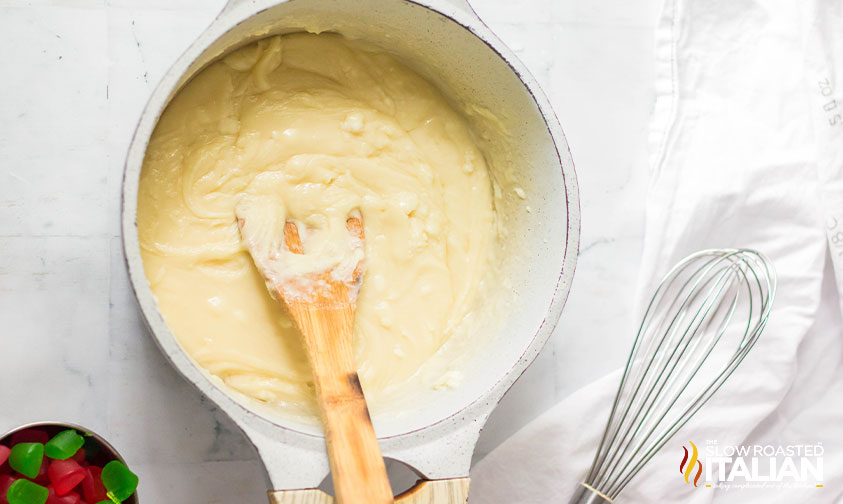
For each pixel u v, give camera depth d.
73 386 0.64
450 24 0.59
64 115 0.64
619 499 0.69
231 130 0.61
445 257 0.64
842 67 0.70
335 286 0.61
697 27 0.71
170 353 0.54
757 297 0.71
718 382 0.70
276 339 0.61
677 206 0.70
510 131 0.62
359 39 0.63
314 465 0.57
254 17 0.57
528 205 0.62
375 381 0.62
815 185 0.70
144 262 0.59
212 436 0.65
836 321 0.71
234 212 0.61
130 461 0.64
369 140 0.64
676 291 0.70
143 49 0.65
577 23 0.70
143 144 0.54
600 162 0.70
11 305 0.64
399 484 0.67
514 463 0.68
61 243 0.64
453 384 0.62
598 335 0.70
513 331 0.62
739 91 0.71
